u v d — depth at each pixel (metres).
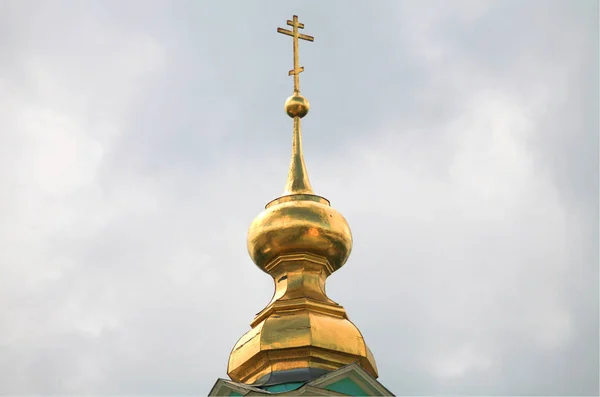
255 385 55.62
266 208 59.56
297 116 61.91
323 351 55.84
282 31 63.84
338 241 58.88
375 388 54.03
